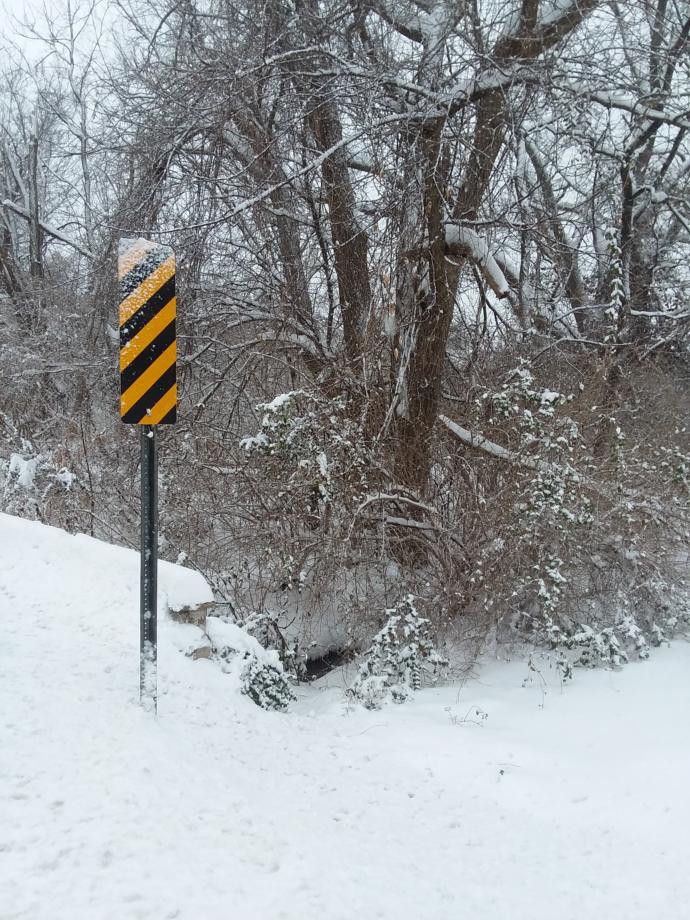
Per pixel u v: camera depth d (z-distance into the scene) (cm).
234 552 938
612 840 447
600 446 905
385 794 477
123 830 325
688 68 1062
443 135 998
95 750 395
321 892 319
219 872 313
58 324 1516
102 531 1060
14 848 296
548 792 507
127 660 539
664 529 868
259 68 960
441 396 1022
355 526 883
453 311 1072
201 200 1043
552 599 764
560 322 1254
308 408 911
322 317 1164
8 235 2139
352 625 852
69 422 1198
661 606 823
